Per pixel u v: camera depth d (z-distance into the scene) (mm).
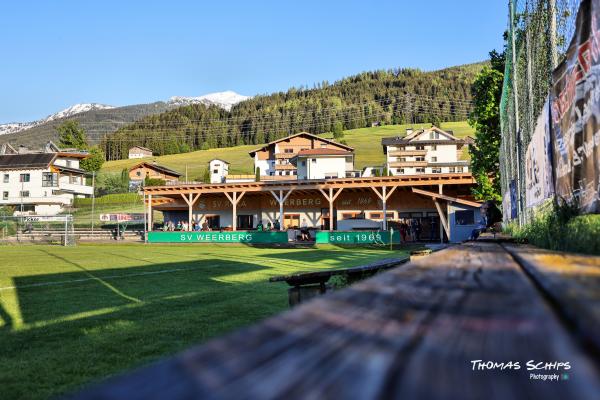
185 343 5055
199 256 20828
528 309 839
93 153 97625
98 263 16828
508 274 1401
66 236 34969
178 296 8531
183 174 96250
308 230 34219
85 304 7750
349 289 1107
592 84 3246
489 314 804
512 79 9797
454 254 2531
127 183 77812
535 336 656
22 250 27438
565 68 4172
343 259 18172
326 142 66438
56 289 9711
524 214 7859
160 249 28000
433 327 725
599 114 3086
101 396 439
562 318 765
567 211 3947
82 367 4230
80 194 70250
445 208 33062
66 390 3629
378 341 653
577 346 599
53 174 64812
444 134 64938
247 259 18547
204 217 39500
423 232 33906
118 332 5594
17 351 4773
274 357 580
